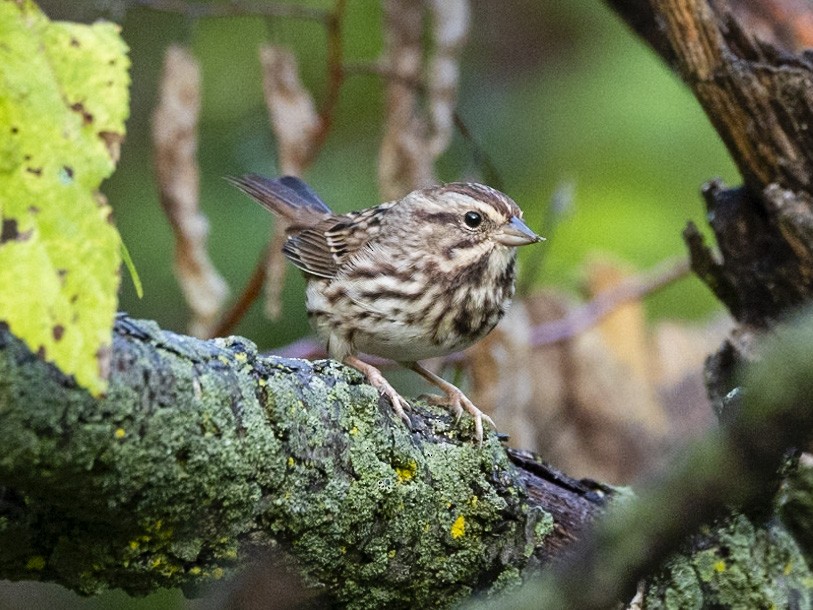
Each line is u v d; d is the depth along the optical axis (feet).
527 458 28.22
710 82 29.17
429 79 37.83
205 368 20.86
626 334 47.21
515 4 58.54
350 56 51.83
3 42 17.08
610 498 28.27
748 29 30.63
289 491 22.49
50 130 16.93
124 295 47.37
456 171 54.39
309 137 37.78
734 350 30.55
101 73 17.33
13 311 16.19
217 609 23.27
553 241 50.26
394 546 24.77
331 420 23.40
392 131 37.88
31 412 17.76
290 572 23.54
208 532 21.67
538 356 45.62
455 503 25.79
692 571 27.04
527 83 57.16
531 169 53.52
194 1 52.34
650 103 51.93
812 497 29.09
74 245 16.52
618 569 13.32
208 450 20.57
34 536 20.70
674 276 42.83
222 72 52.37
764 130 28.96
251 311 48.49
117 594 46.75
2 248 16.38
